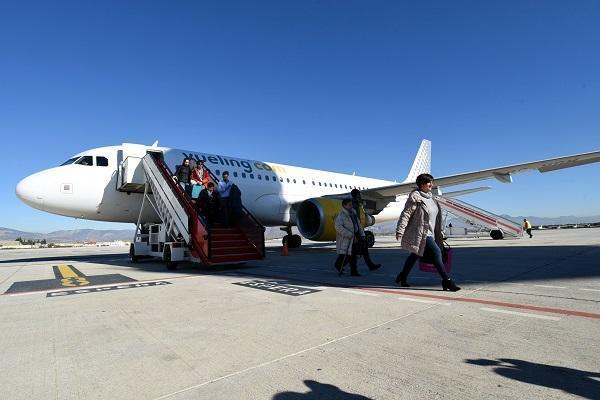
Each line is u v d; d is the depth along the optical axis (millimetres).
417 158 26828
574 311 4188
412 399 2207
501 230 24453
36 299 5445
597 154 10828
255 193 15688
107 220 13438
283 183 16969
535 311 4215
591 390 2271
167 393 2344
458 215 26156
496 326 3664
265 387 2410
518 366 2668
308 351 3062
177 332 3637
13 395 2334
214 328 3754
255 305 4773
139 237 12391
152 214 13742
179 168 11680
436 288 5832
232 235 9883
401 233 5770
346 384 2434
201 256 8711
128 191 12812
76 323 4020
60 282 7203
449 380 2461
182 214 9383
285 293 5586
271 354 3008
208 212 10578
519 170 12758
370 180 23297
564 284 5852
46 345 3297
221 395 2307
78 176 12078
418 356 2906
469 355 2902
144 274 8297
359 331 3582
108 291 6012
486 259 9820
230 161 15438
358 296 5273
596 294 5082
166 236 10234
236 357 2951
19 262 13234
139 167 12070
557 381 2410
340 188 20188
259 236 9883
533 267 7977
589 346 3059
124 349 3168
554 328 3566
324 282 6668
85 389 2414
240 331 3639
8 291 6199
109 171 12695
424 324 3779
